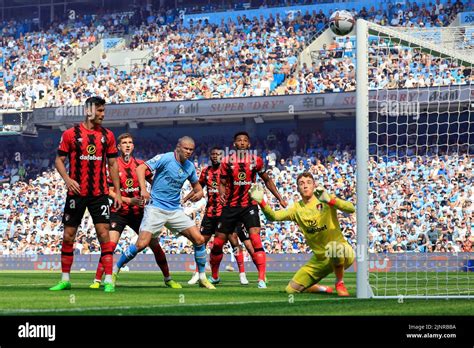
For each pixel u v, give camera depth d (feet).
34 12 167.12
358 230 31.45
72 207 36.22
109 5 163.12
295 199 115.44
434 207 105.60
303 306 26.71
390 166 113.19
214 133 137.08
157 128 139.85
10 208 128.88
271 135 131.13
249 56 137.59
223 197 45.01
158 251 42.14
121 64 146.30
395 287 43.83
